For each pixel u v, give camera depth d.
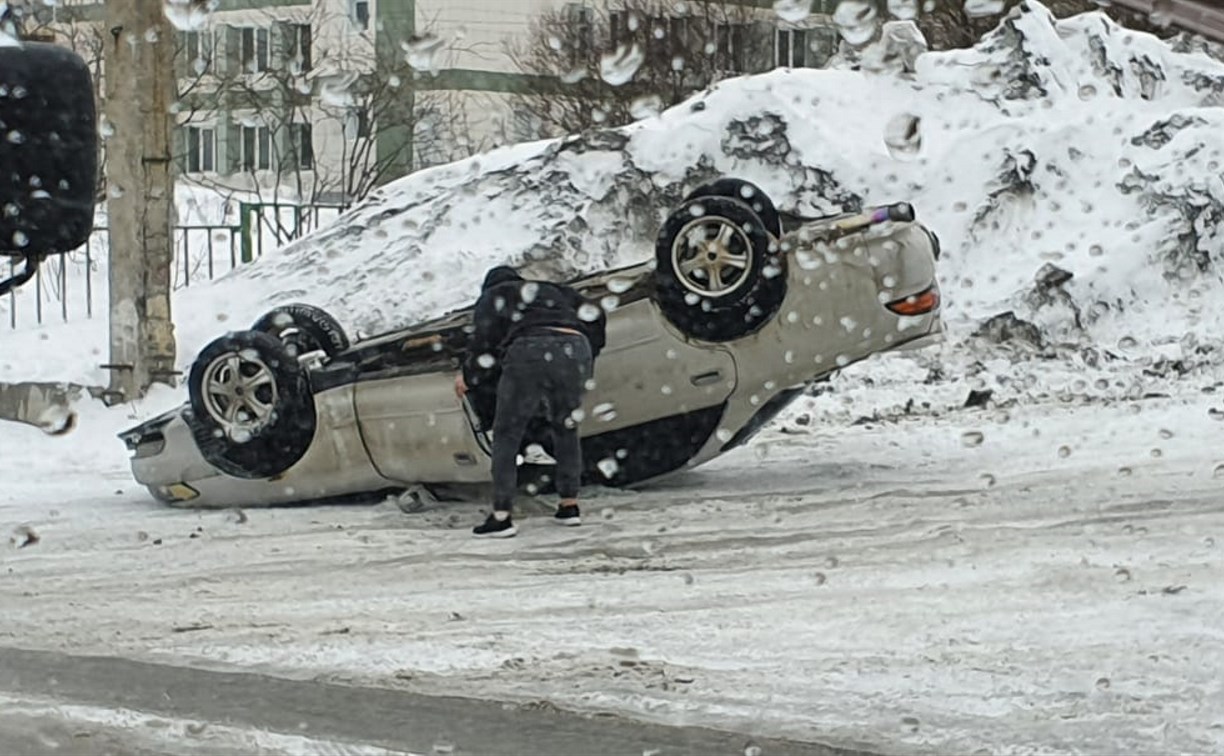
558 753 5.24
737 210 9.94
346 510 10.43
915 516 9.55
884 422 14.48
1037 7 22.33
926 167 19.81
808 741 5.32
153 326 15.13
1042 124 20.41
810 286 10.02
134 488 11.74
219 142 26.33
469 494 10.72
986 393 15.71
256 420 10.32
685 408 10.18
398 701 5.87
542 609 7.38
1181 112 20.48
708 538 9.07
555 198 19.44
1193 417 13.96
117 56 15.03
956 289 18.44
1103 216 19.38
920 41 21.83
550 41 27.12
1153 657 6.21
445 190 20.06
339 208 24.20
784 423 14.50
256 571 8.45
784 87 20.89
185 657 6.58
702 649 6.56
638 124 20.50
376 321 17.75
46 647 6.79
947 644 6.52
